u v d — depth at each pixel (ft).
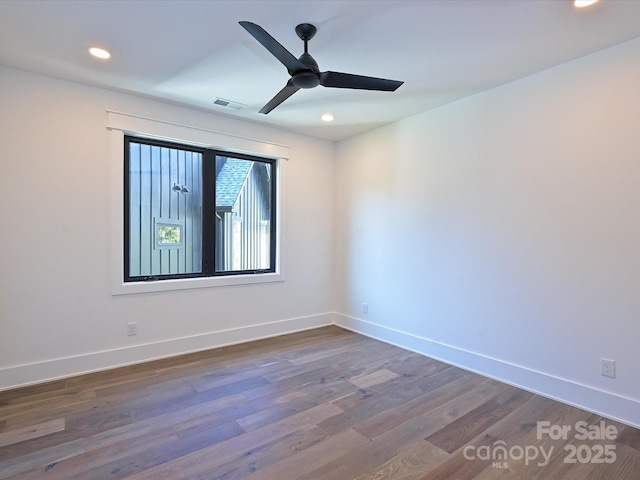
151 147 11.35
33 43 7.63
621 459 6.31
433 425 7.38
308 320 14.70
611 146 7.68
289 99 10.61
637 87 7.33
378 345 12.64
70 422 7.35
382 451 6.49
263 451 6.46
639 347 7.34
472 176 10.30
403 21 6.76
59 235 9.48
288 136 13.92
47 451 6.37
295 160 14.16
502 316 9.62
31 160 9.08
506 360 9.52
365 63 8.45
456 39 7.39
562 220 8.45
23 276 9.04
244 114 12.01
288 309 14.11
